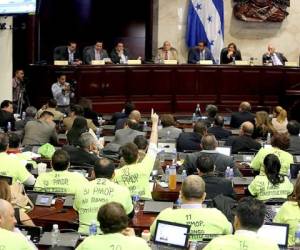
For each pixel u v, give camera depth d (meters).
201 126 13.95
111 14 26.83
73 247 7.74
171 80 22.78
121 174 10.05
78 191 8.64
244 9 25.31
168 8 25.03
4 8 18.48
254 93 23.16
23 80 21.64
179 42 25.22
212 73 23.00
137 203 9.71
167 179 11.52
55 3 26.33
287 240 7.49
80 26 26.67
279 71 23.11
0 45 20.03
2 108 17.12
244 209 6.34
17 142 12.11
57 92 20.88
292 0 25.64
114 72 22.14
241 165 12.83
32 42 23.55
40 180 9.92
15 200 9.23
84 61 22.27
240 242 6.29
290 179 11.59
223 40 25.16
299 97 22.94
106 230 6.46
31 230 8.04
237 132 16.55
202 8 24.86
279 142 12.04
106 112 22.14
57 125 17.44
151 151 10.47
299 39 25.86
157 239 7.41
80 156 11.66
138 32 26.89
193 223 7.53
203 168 9.84
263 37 25.72
